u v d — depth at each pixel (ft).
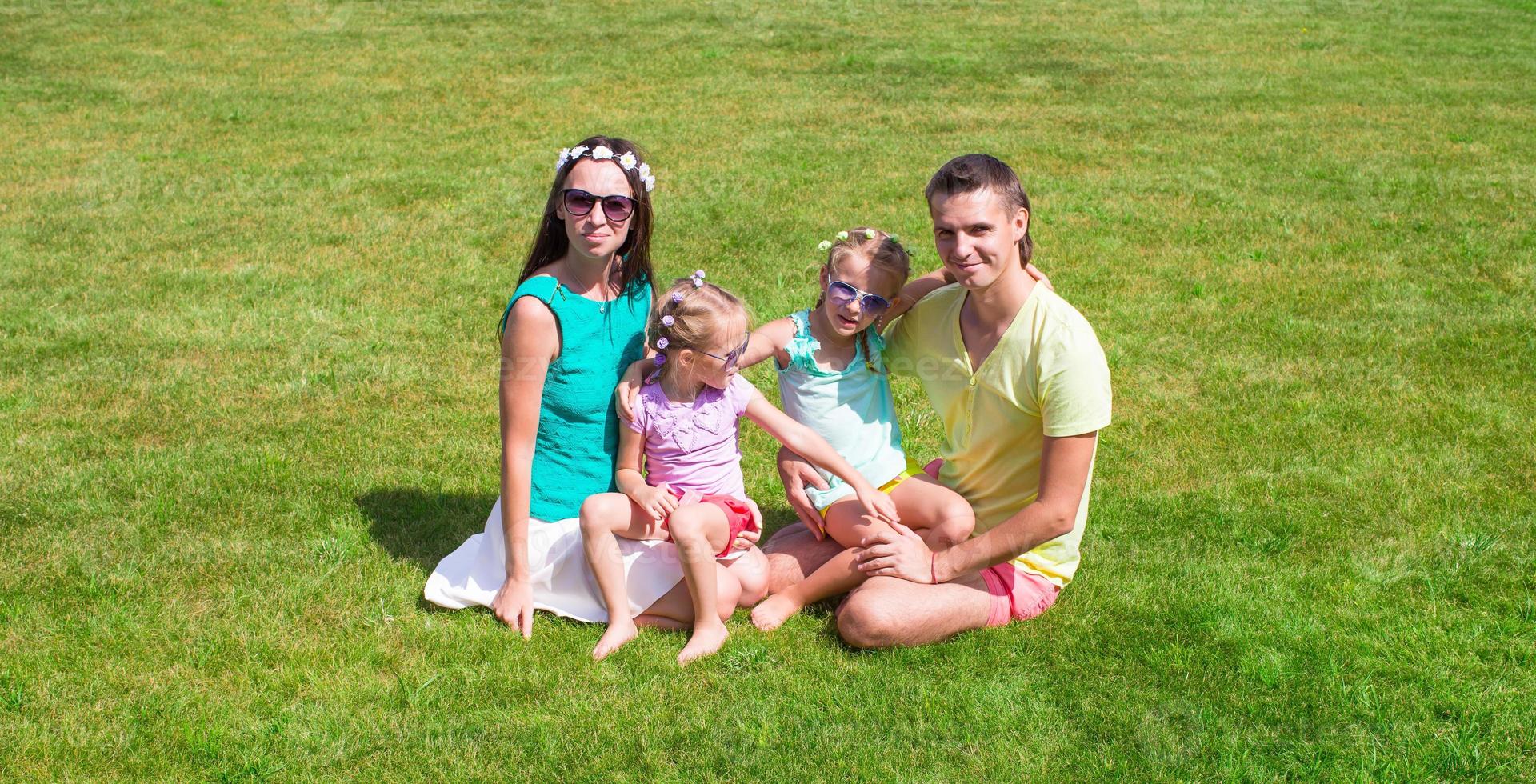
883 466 13.39
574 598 13.21
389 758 10.85
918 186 32.89
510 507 12.85
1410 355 21.24
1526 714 11.41
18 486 16.10
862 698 11.75
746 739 11.09
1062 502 11.90
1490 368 20.54
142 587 13.69
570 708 11.57
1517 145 37.01
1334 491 16.31
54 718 11.38
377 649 12.56
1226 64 49.55
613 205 12.17
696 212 30.35
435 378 20.24
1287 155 35.96
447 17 57.41
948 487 13.35
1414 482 16.52
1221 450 17.70
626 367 13.08
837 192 32.27
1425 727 11.24
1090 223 29.53
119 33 52.54
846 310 12.50
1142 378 20.38
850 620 12.42
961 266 11.59
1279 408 19.08
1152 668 12.21
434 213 30.12
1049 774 10.63
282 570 14.14
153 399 19.12
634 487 12.65
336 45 51.42
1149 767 10.72
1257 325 22.80
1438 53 51.72
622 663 12.37
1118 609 13.30
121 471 16.60
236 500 15.83
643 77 46.85
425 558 14.53
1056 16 59.31
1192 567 14.28
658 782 10.52
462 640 12.74
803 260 26.94
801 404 13.34
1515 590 13.70
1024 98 43.86
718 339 12.34
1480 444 17.66
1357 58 50.67
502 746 11.01
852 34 54.70
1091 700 11.69
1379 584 13.89
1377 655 12.46
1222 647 12.58
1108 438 18.11
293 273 25.54
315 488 16.25
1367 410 18.94
